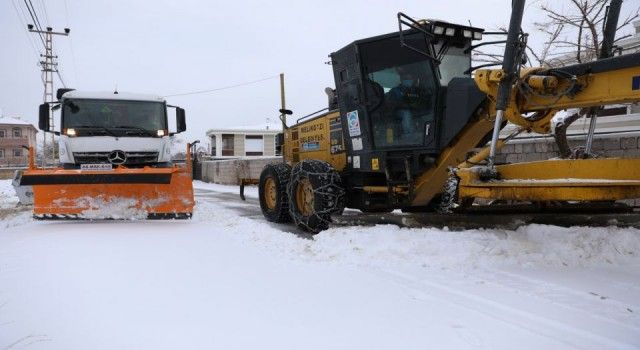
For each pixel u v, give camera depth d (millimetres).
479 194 4164
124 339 2447
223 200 12164
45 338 2465
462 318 2732
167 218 6938
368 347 2334
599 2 7926
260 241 5250
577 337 2447
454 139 4871
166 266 4062
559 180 3895
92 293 3266
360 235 4750
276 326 2621
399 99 5277
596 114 4680
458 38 5000
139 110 8516
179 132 9047
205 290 3322
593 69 3643
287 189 6590
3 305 3020
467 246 4168
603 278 3518
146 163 8414
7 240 5441
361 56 5523
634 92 3453
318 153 6859
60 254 4582
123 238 5527
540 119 4195
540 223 4754
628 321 2674
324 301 3062
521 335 2477
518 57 3852
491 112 4398
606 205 4941
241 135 40156
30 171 6652
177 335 2498
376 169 5527
